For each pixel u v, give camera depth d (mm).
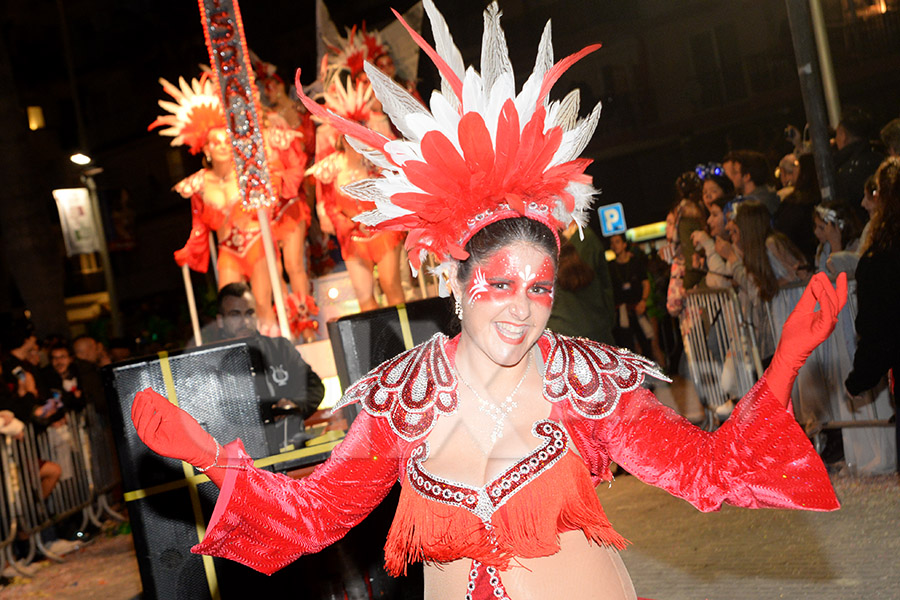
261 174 4293
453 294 1825
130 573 5992
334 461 1821
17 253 12859
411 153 1801
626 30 13016
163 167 11125
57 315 13023
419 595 3242
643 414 1749
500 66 1812
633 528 4742
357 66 5172
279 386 3416
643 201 13469
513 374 1780
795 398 5375
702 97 12688
